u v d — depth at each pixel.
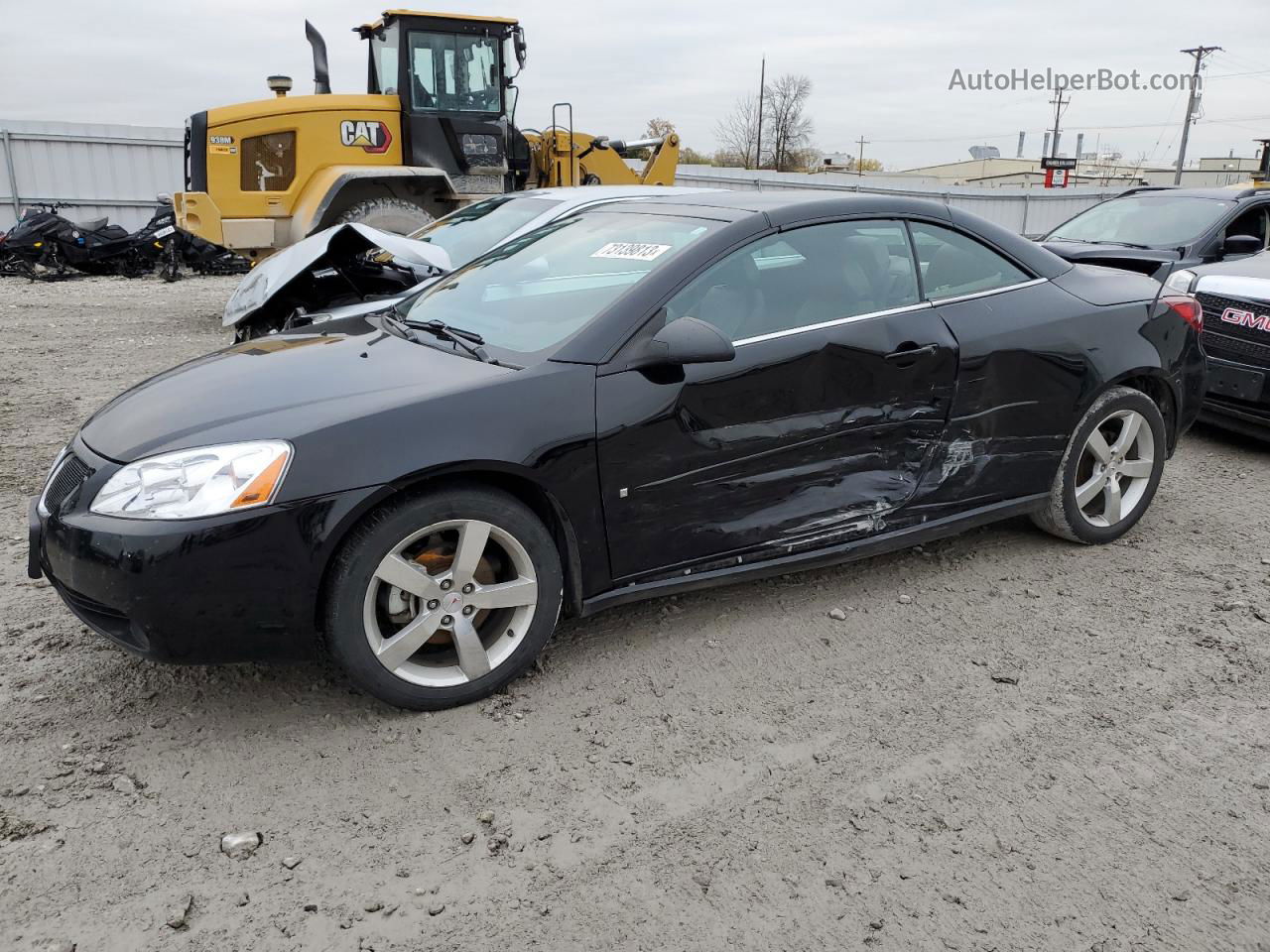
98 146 20.59
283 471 2.67
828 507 3.53
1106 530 4.31
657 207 3.89
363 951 2.08
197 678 3.16
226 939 2.11
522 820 2.51
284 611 2.71
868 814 2.55
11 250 15.97
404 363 3.25
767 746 2.85
